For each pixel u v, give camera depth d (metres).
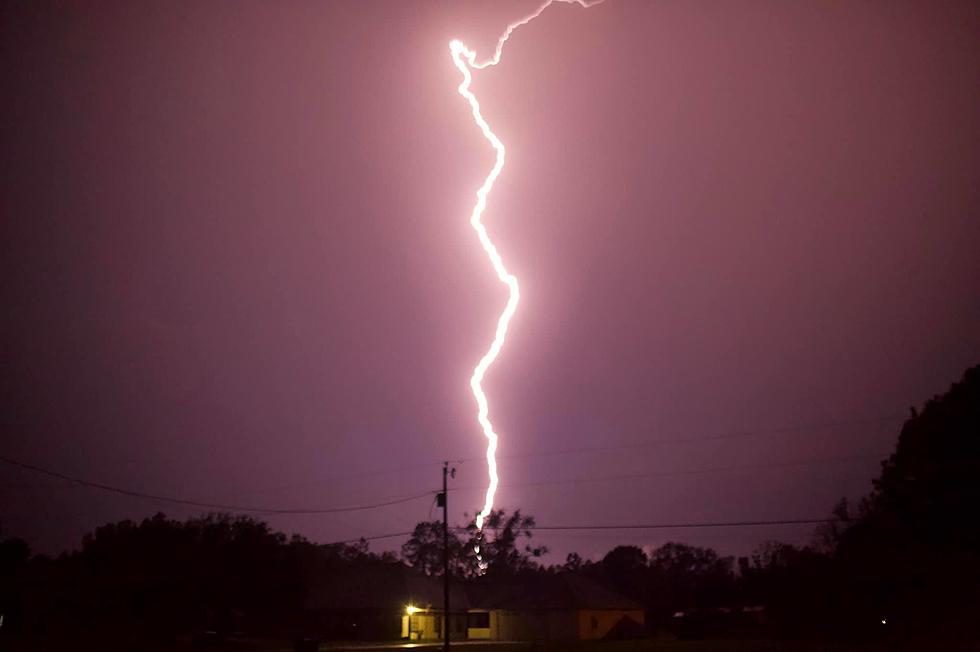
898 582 42.00
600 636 66.81
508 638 67.44
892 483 42.09
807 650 38.41
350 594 65.75
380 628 63.94
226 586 61.31
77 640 46.97
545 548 85.69
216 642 49.94
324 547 79.56
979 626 37.00
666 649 43.34
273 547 65.62
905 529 41.47
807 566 49.81
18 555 54.31
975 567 38.06
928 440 40.53
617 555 93.81
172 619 56.12
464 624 68.25
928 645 37.03
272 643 54.03
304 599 65.50
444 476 46.47
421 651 46.22
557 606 66.94
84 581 55.16
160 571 57.78
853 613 45.88
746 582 67.88
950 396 40.62
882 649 37.47
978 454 38.56
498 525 85.44
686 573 89.62
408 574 69.00
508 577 78.88
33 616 51.28
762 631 57.84
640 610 69.62
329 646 53.34
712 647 43.78
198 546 62.09
